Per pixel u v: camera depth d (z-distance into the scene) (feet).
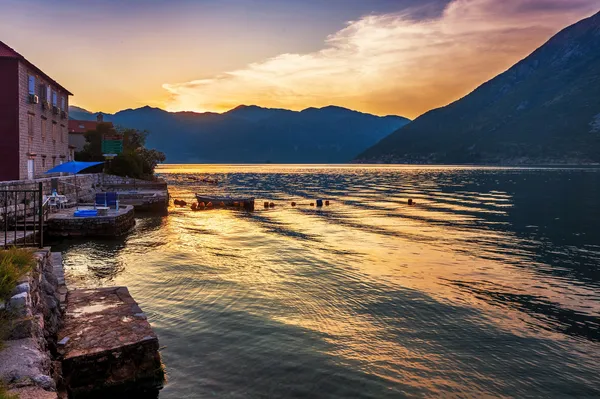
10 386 19.16
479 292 51.85
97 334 29.91
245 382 29.84
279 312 43.60
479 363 33.60
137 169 213.25
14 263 30.17
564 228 104.88
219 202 156.35
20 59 113.39
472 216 129.18
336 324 40.78
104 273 57.21
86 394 26.91
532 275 60.13
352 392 28.94
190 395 28.09
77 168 106.63
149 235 90.68
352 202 177.06
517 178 388.37
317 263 65.67
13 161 113.70
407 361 33.63
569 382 31.09
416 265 65.21
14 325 23.50
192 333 37.76
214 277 56.34
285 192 236.43
